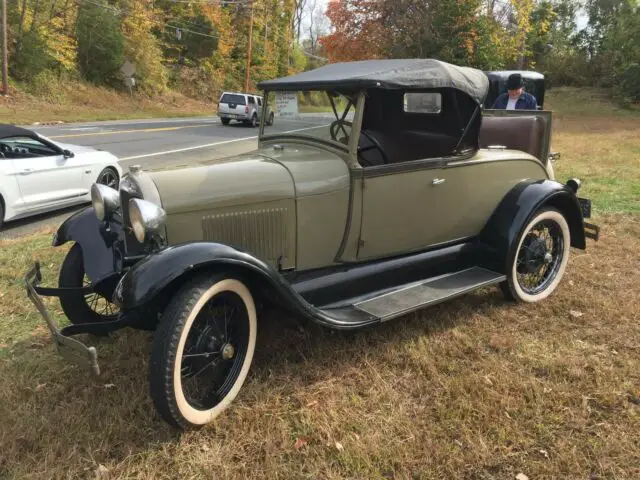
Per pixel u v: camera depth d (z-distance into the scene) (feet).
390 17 59.77
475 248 13.83
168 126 73.46
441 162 12.13
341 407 9.43
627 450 8.29
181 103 124.47
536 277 14.48
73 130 58.18
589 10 145.48
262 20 165.99
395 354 11.14
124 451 8.33
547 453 8.25
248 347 9.63
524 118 15.53
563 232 14.30
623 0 136.77
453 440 8.57
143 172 10.16
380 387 9.93
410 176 11.73
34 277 10.66
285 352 11.30
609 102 111.34
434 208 12.42
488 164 13.19
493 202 13.60
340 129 11.50
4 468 7.95
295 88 11.90
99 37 104.17
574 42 146.61
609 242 18.78
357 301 11.55
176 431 8.78
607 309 13.28
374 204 11.44
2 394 9.71
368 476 7.83
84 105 93.86
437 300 11.65
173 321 8.18
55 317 13.11
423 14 57.52
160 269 8.23
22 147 23.53
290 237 10.79
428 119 13.16
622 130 65.31
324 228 11.09
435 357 11.07
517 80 20.10
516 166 14.03
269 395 9.71
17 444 8.43
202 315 8.94
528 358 10.99
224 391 9.32
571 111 101.19
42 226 23.09
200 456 8.19
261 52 168.25
